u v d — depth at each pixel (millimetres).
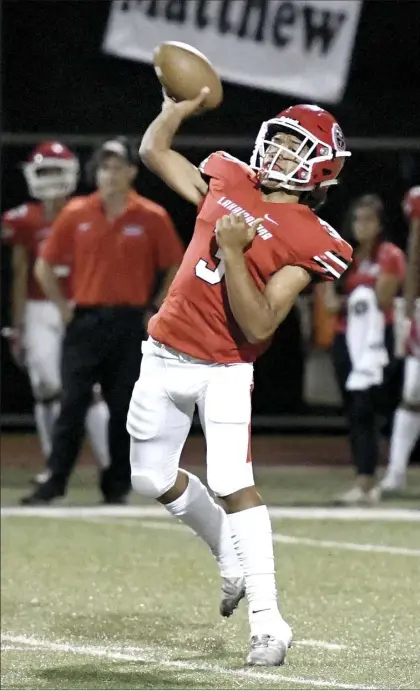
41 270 19531
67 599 13547
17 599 13539
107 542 16875
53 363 21344
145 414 10969
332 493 21672
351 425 20203
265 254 10453
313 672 10414
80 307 19312
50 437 21219
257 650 10609
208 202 10930
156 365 10938
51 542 16859
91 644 11625
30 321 21328
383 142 23578
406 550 16125
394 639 11602
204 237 10773
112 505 19984
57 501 20453
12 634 12023
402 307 20672
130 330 19250
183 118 11633
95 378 19469
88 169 19531
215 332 10680
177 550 16312
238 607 13156
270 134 10742
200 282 10664
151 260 19328
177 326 10758
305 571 14758
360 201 20078
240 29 23703
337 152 10703
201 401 10828
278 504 20328
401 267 19953
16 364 29688
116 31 23688
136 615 12812
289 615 12578
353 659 10867
